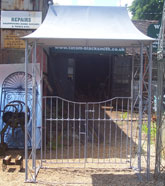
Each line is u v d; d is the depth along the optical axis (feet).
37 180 13.85
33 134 14.64
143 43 14.58
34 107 14.46
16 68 19.79
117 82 45.96
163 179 14.01
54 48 35.40
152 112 24.56
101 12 14.56
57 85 40.93
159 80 14.80
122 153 19.30
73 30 13.66
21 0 21.01
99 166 16.21
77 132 24.45
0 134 19.72
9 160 15.46
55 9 14.62
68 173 14.96
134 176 14.55
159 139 14.49
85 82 59.06
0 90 19.76
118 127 28.78
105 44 16.10
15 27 21.08
